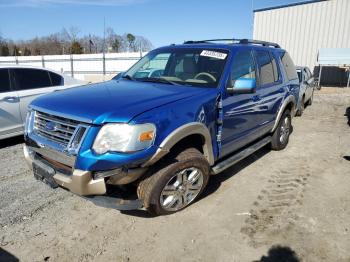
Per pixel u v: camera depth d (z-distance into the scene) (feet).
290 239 10.22
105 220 11.19
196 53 14.11
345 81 68.74
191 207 12.05
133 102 10.15
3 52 211.41
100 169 9.11
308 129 25.43
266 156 18.22
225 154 13.35
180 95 11.14
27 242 9.94
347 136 23.08
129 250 9.65
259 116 15.35
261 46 16.76
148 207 10.48
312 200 12.81
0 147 19.20
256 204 12.43
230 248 9.77
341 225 11.03
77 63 105.09
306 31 69.77
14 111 19.07
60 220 11.17
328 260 9.27
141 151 9.29
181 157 10.80
